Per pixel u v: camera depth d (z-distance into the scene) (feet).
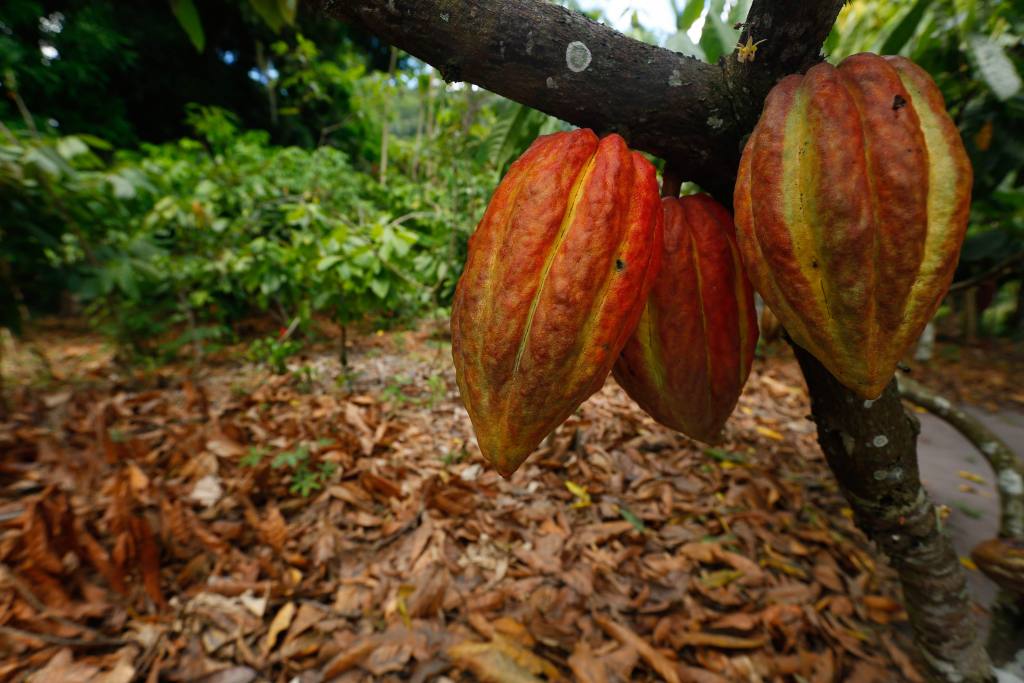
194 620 2.96
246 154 8.95
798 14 0.83
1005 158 2.41
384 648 2.83
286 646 2.85
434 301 7.37
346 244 5.65
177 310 7.55
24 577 2.86
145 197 6.46
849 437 1.13
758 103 0.92
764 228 0.83
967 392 7.34
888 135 0.77
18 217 4.60
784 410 6.30
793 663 2.84
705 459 4.91
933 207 0.79
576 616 3.10
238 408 5.49
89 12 11.39
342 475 4.26
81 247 5.56
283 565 3.37
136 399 5.59
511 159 2.53
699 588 3.34
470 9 0.83
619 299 0.81
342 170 9.66
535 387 0.81
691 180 1.08
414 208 8.73
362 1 0.81
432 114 9.86
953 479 4.87
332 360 7.08
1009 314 10.54
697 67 0.92
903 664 2.86
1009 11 2.32
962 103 2.45
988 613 3.11
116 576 3.02
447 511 3.85
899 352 0.83
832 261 0.79
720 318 0.99
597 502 4.18
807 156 0.80
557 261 0.79
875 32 2.69
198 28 2.29
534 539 3.71
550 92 0.89
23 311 5.92
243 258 6.39
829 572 3.49
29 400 5.50
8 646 2.66
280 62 14.98
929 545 1.25
